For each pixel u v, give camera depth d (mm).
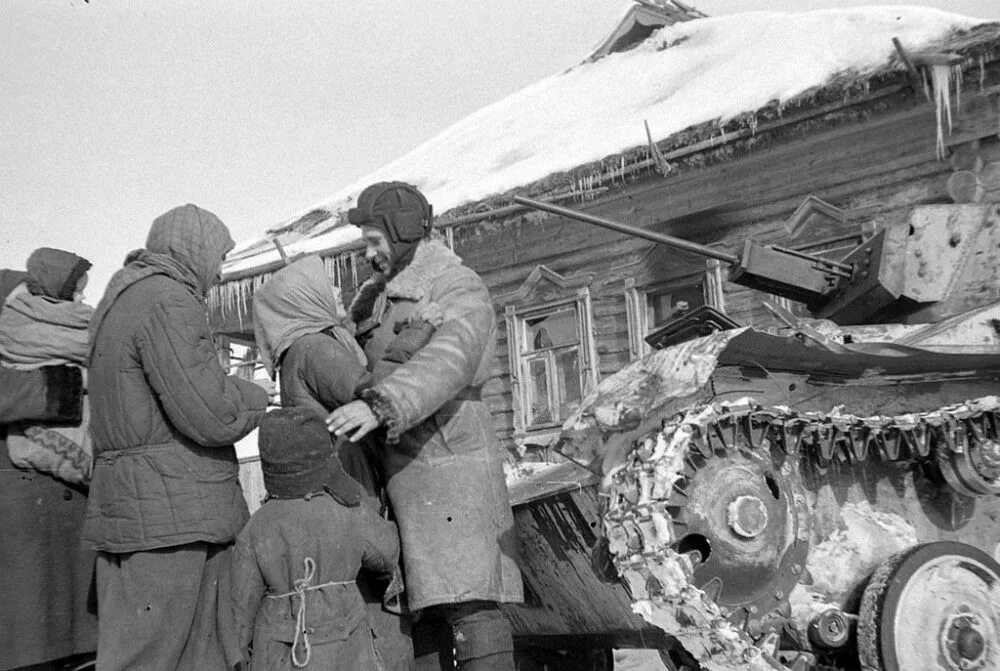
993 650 4195
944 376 4723
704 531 3941
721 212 11602
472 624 4055
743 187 11352
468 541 4012
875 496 4684
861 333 4863
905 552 4195
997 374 4762
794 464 4289
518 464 5738
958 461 4547
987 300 5398
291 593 3770
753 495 4047
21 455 4645
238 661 3785
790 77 10750
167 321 3932
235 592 3807
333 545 3785
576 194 12078
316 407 4191
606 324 12625
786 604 4152
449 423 4078
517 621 5211
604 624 4812
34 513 4656
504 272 13711
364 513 3939
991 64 9266
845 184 10602
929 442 4543
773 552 4098
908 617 4059
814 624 4066
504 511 4184
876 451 4582
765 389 4387
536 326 13680
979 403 4520
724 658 3732
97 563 4070
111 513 3943
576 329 13281
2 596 4520
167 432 3996
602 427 3887
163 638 3891
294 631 3727
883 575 4137
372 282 4559
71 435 4730
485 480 4117
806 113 10320
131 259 4285
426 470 4055
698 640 3789
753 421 4055
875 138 10383
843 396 4625
